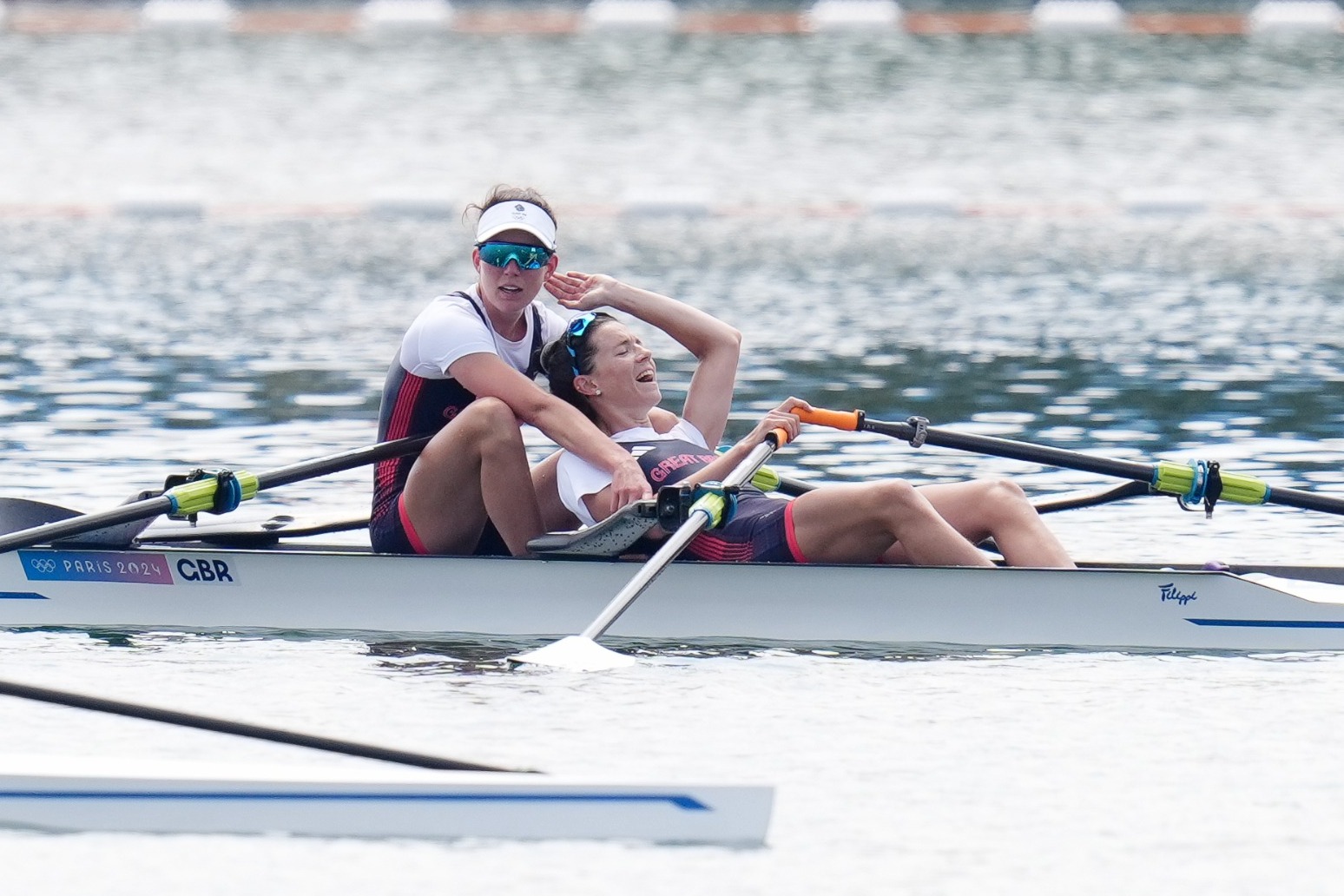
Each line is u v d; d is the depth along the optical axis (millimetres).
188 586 26125
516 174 86312
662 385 46125
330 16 153250
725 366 27641
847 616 24969
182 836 18625
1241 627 24672
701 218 76688
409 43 138250
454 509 26141
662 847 18203
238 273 63594
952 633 24828
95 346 50219
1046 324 54625
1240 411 42250
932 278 63344
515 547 26031
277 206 79375
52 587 26484
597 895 17125
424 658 24438
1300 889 17156
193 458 37000
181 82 118062
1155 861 17750
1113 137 97812
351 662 24234
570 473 25938
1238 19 148250
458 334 25891
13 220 75312
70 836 18641
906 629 24859
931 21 149000
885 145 95625
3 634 25859
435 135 98375
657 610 25312
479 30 145375
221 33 143875
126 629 26047
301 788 18641
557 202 79188
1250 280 62781
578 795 18391
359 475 36281
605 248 68812
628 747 20766
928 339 52000
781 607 25109
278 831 18703
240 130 100500
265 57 130125
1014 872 17531
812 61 127312
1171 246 70312
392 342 51062
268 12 155500
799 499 25422
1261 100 109688
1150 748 20812
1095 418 41625
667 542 24156
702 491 24859
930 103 109250
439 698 22594
